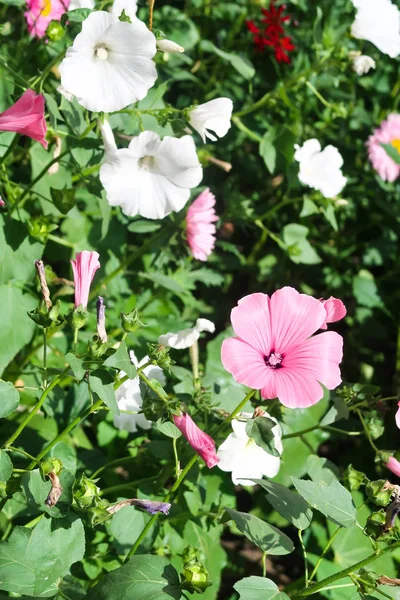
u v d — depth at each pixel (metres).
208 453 1.09
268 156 1.52
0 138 1.31
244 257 1.69
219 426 1.18
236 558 1.52
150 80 1.16
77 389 1.30
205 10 1.62
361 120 1.74
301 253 1.54
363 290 1.72
